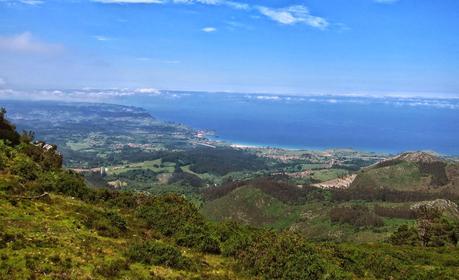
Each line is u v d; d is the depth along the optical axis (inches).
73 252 776.3
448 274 1122.7
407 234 2709.2
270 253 932.6
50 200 1032.2
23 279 637.3
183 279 785.6
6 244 737.0
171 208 1187.9
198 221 1163.3
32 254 720.3
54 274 675.4
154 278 753.6
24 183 1114.1
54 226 887.7
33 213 924.0
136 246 853.8
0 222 827.4
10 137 1453.0
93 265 743.1
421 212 2920.8
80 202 1119.0
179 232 1069.1
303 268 899.4
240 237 1059.3
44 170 1286.9
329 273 909.8
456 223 2805.1
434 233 2623.0
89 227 953.5
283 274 887.7
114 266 751.1
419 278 1075.9
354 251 1179.3
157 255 847.7
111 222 1003.3
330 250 1114.1
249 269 920.9
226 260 974.4
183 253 952.3
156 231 1084.5
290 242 973.2
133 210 1198.9
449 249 1963.6
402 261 1395.2
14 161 1232.2
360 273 1053.8
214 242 1042.7
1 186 1023.0
